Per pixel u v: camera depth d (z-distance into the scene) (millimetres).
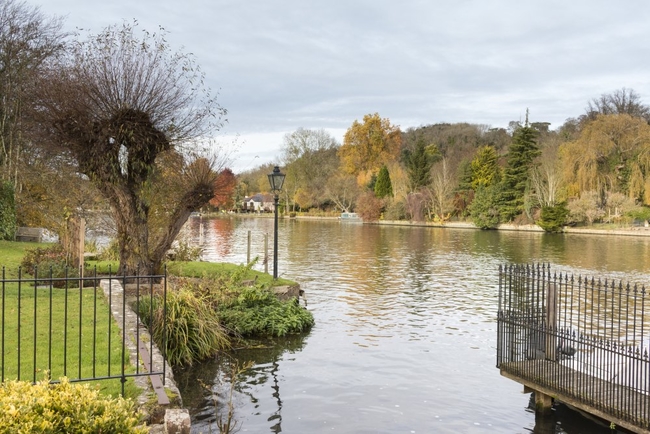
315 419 8039
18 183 26656
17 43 24828
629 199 54312
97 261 18641
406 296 18375
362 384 9594
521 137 62875
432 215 72750
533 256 32094
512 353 9242
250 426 7730
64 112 12992
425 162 75938
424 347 12031
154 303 11211
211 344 11195
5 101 24594
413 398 8969
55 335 8359
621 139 56062
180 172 15281
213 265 19766
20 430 3555
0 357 7184
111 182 13852
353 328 13711
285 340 12477
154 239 16328
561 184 57344
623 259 30516
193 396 8836
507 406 8664
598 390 7719
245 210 113750
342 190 86000
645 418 6801
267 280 16859
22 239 25109
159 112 13992
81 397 4152
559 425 7945
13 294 11383
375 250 35125
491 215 62281
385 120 93812
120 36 13875
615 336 12438
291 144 89812
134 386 6426
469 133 102188
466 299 17859
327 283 21062
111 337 8414
